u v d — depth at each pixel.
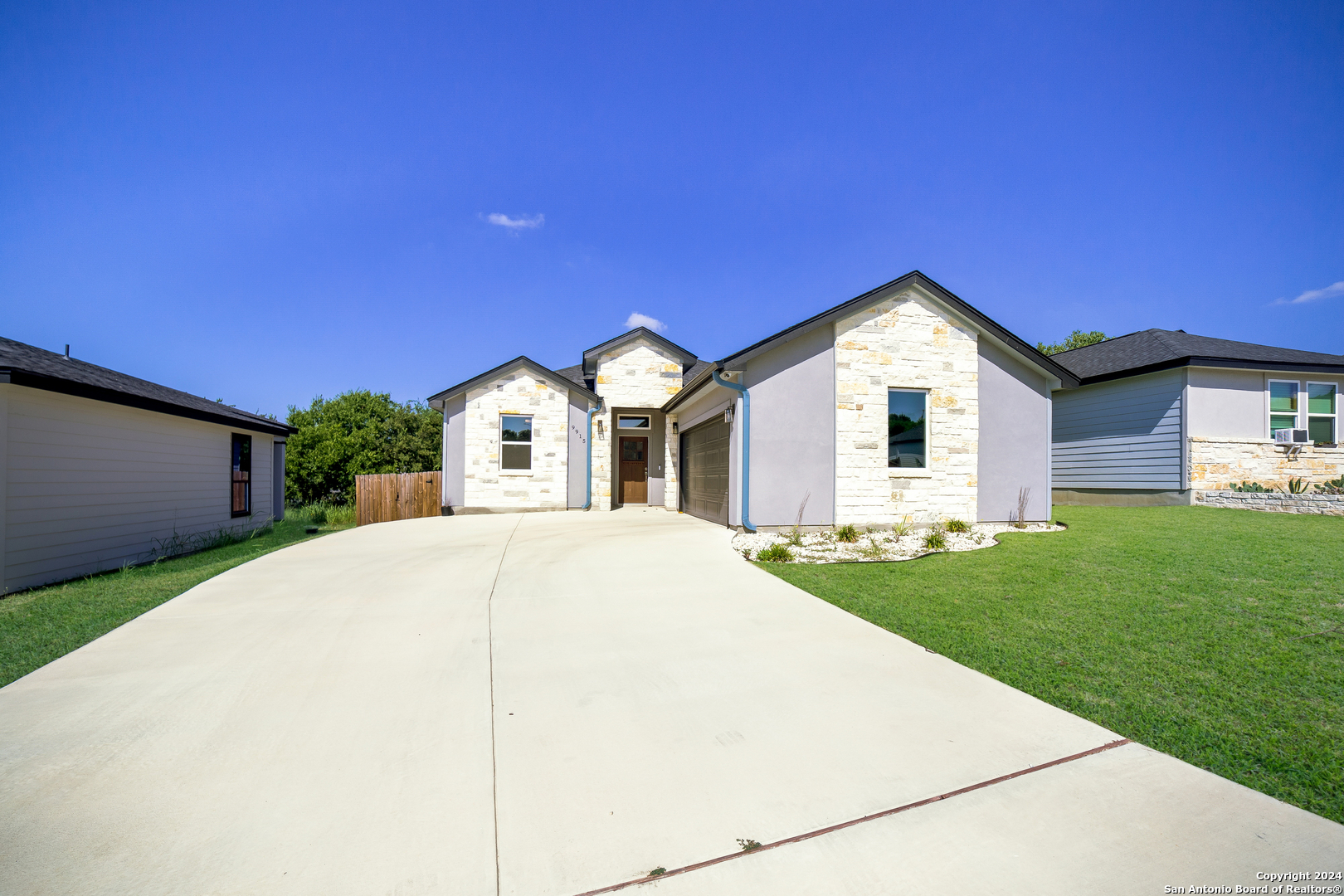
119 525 8.98
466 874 1.95
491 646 4.29
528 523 12.05
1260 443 13.45
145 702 3.31
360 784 2.48
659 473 16.45
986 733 2.87
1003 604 5.26
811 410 9.95
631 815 2.26
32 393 7.38
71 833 2.15
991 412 10.75
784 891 1.86
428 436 29.25
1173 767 2.54
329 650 4.22
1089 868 1.92
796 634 4.52
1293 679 3.42
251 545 11.39
